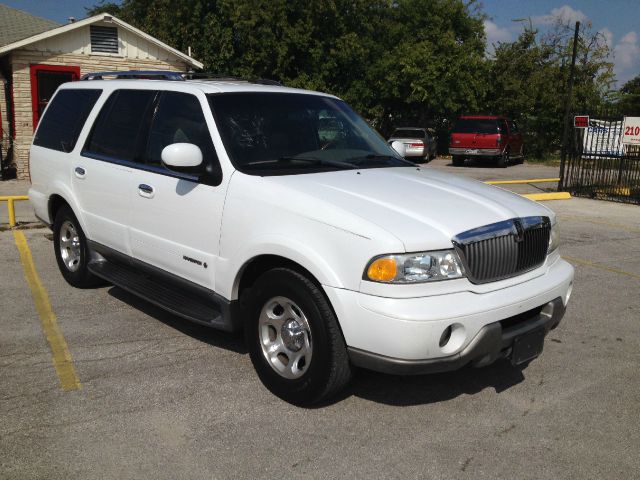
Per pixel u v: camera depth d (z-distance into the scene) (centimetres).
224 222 397
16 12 2078
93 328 493
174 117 460
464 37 3086
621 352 479
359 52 2694
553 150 2912
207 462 317
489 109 2991
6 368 418
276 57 2634
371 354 329
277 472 310
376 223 334
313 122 472
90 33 1584
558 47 2888
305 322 361
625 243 887
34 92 1520
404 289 322
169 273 454
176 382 404
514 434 353
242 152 416
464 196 390
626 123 1329
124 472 307
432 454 330
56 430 343
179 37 2631
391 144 531
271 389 388
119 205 494
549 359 462
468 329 331
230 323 409
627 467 323
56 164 582
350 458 324
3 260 688
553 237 409
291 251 353
